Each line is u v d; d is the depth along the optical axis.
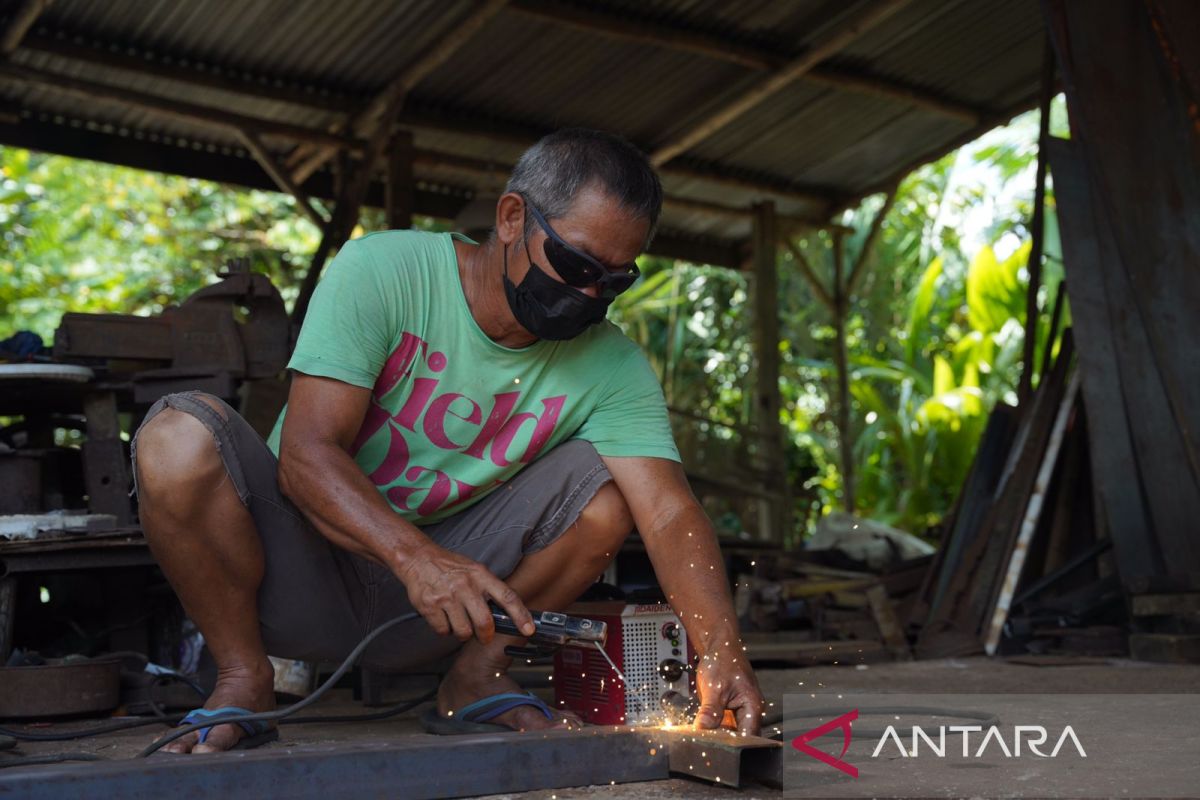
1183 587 4.80
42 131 8.45
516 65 8.20
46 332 13.99
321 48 7.74
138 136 8.80
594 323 2.22
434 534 2.51
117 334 3.85
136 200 14.68
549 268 2.11
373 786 1.75
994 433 5.94
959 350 12.13
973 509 5.78
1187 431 4.76
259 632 2.32
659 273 14.94
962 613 5.27
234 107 8.52
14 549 3.10
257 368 4.04
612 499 2.43
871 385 13.37
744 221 11.23
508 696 2.38
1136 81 5.03
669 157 9.43
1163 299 4.89
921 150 10.09
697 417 10.41
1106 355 5.12
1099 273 5.20
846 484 11.04
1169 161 4.96
